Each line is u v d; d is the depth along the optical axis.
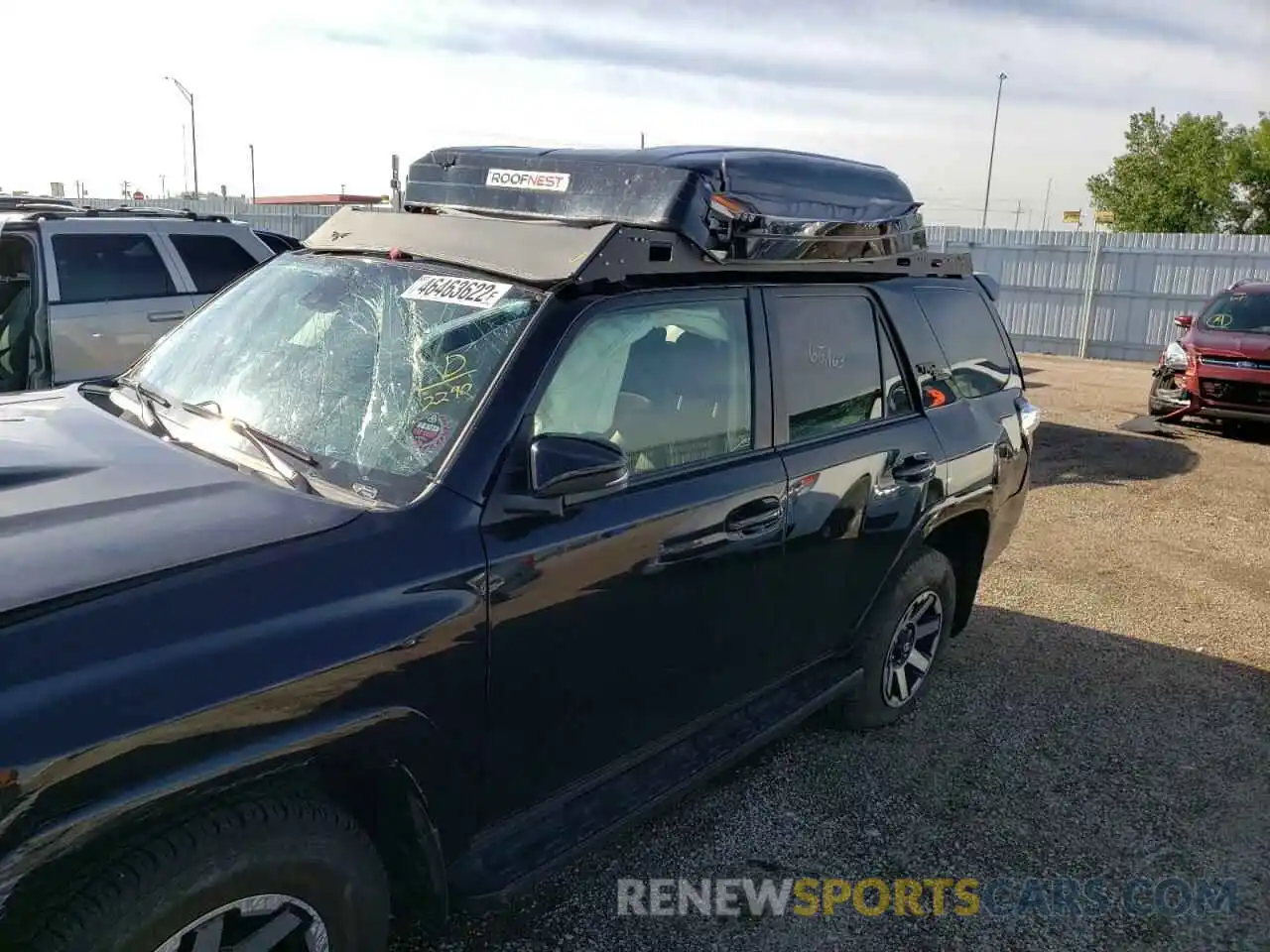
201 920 1.87
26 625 1.75
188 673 1.84
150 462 2.47
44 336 6.82
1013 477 4.68
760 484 3.13
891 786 3.82
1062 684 4.84
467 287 2.77
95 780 1.70
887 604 3.96
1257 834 3.64
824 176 3.61
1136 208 39.44
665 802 2.90
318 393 2.70
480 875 2.44
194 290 7.72
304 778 2.09
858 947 2.94
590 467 2.37
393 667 2.13
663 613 2.84
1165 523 7.91
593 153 3.21
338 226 3.43
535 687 2.51
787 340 3.38
